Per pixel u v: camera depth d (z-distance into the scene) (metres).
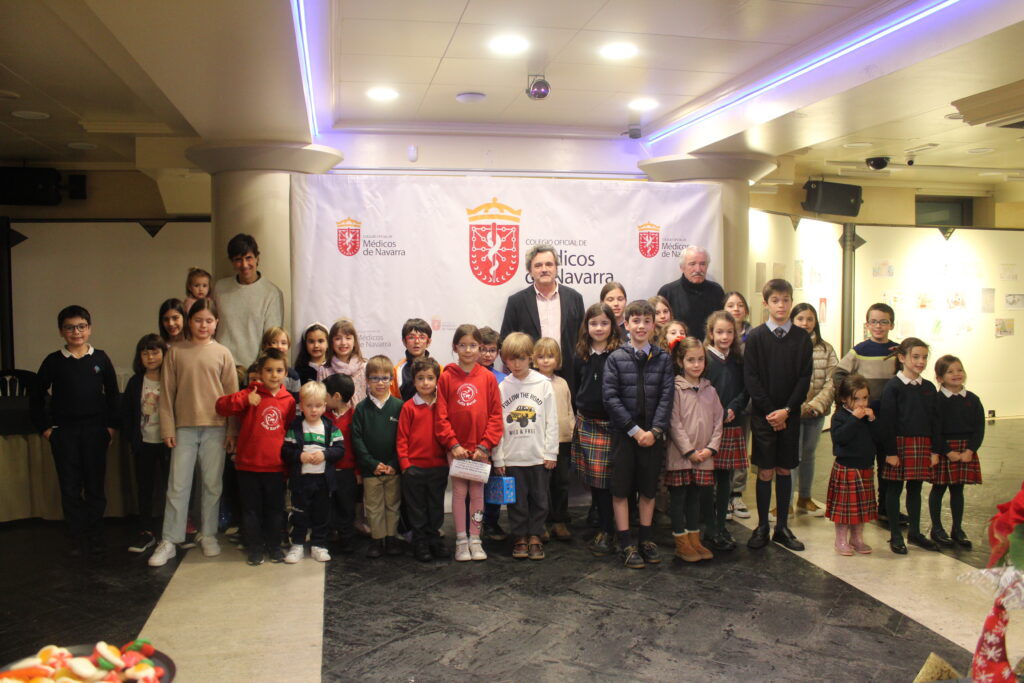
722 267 5.72
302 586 3.98
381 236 5.18
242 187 5.86
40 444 5.23
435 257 5.24
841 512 4.43
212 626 3.49
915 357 4.59
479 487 4.39
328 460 4.29
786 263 8.81
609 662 3.14
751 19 4.38
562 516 4.84
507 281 5.34
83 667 1.61
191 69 4.03
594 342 4.57
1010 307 10.53
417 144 6.76
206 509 4.45
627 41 4.72
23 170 8.02
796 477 5.38
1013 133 7.08
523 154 6.93
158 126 6.61
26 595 3.88
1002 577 1.80
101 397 4.60
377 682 2.97
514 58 5.02
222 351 4.48
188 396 4.38
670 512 4.39
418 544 4.36
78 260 8.40
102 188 8.47
